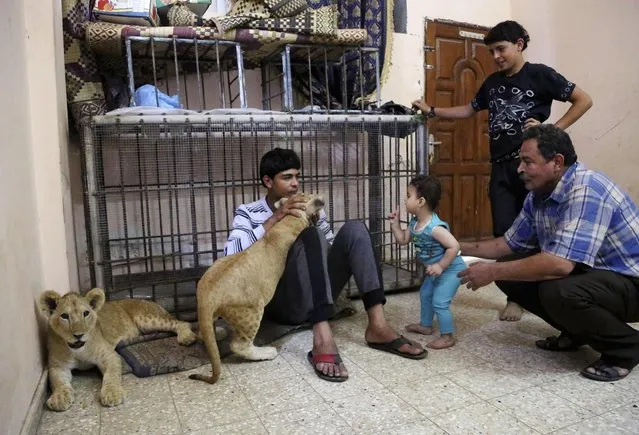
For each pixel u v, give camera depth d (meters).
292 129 2.48
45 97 1.83
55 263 1.86
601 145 3.43
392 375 1.70
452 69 3.73
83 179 2.29
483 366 1.77
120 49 2.37
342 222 2.83
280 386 1.62
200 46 2.47
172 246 2.46
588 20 3.45
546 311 1.72
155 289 2.46
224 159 2.54
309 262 1.76
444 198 3.76
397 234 2.14
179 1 2.39
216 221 2.79
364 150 3.04
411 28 3.52
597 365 1.66
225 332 2.01
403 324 2.28
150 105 2.32
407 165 2.96
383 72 3.03
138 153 2.41
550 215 1.72
